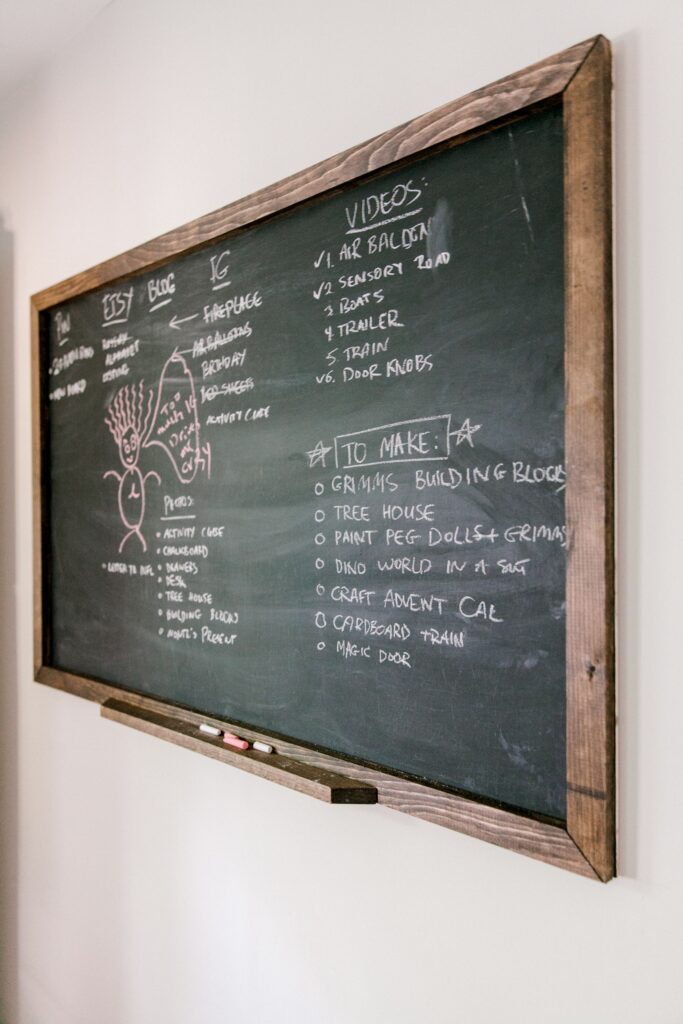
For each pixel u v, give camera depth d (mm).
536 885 939
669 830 819
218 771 1416
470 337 983
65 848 1836
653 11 827
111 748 1688
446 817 981
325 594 1175
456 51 1023
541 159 911
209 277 1392
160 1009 1543
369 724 1106
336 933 1191
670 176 815
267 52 1303
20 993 2016
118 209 1656
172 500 1486
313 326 1190
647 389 833
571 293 852
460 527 995
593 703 836
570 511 854
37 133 1923
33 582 1900
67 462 1806
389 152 1044
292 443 1229
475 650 978
